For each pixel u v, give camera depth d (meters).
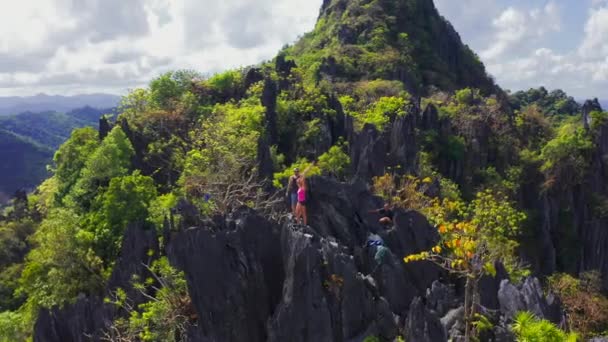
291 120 81.06
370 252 36.03
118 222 51.09
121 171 64.19
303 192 37.59
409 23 170.12
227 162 59.22
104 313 40.69
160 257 42.75
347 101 102.25
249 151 64.62
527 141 124.31
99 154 64.25
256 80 95.19
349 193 41.28
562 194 108.31
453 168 98.25
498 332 29.14
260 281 34.41
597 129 113.81
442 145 98.56
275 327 32.31
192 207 43.50
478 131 109.25
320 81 118.81
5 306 69.06
